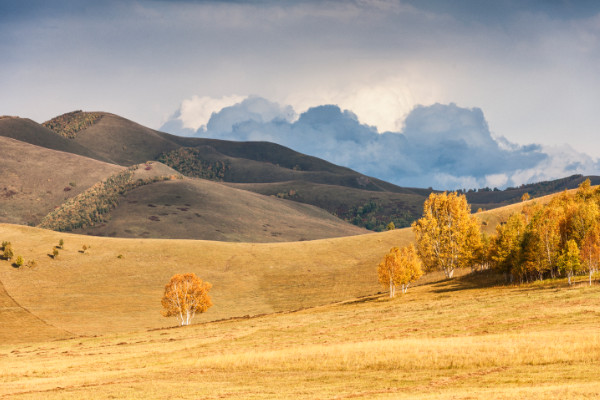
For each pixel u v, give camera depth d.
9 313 116.50
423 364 36.06
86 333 104.50
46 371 47.91
